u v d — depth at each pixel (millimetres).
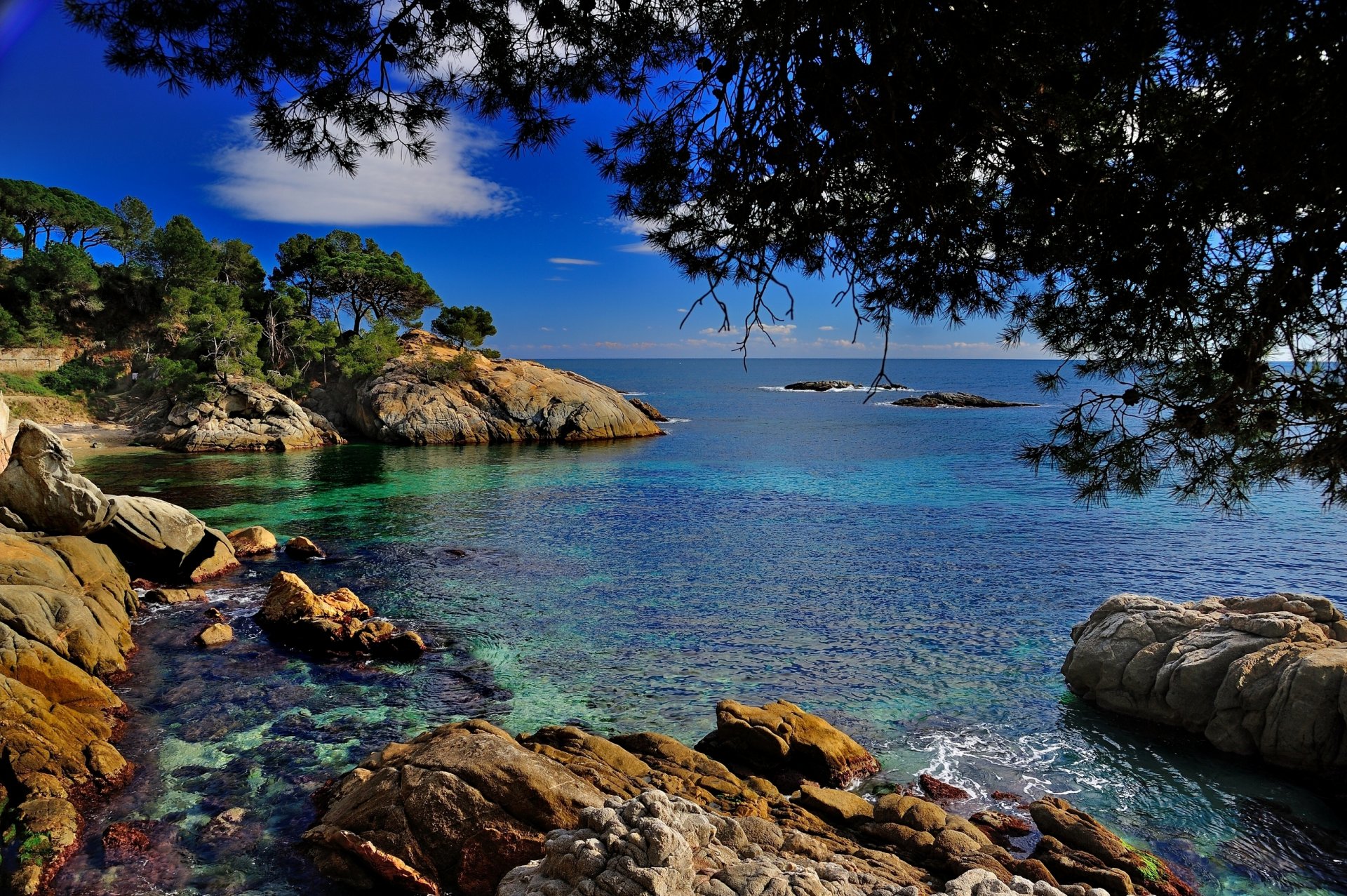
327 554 28453
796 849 9625
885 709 15938
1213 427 6578
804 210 7039
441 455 63188
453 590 24094
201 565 24688
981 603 23172
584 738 12805
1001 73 5289
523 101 7707
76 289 84312
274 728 14242
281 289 88562
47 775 11406
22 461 21625
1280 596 15695
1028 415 97188
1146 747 14258
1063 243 6289
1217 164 4992
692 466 55062
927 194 6121
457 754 10867
